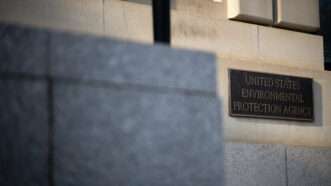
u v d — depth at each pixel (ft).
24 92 19.81
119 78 21.53
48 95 20.16
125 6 41.83
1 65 19.62
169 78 22.56
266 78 46.37
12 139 19.51
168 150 22.33
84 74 20.89
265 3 47.85
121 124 21.39
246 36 46.80
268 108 46.24
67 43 20.67
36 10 38.34
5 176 19.33
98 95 21.02
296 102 47.83
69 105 20.47
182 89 22.77
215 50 45.19
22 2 37.91
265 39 47.83
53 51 20.43
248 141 45.16
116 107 21.34
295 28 49.90
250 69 45.88
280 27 49.24
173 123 22.48
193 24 44.39
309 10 50.44
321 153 48.03
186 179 22.67
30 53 20.06
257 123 45.80
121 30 41.45
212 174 23.24
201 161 23.02
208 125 23.22
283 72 47.60
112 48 21.45
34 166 19.76
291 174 46.29
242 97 45.06
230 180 43.19
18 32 19.95
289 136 47.44
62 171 20.20
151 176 21.90
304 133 48.32
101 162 20.93
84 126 20.68
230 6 46.65
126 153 21.43
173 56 22.71
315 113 49.06
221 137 23.49
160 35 29.81
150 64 22.17
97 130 20.92
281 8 48.70
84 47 20.95
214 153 23.32
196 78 23.12
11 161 19.44
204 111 23.15
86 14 40.19
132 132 21.59
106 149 21.04
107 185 20.99
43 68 20.24
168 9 30.09
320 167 47.88
